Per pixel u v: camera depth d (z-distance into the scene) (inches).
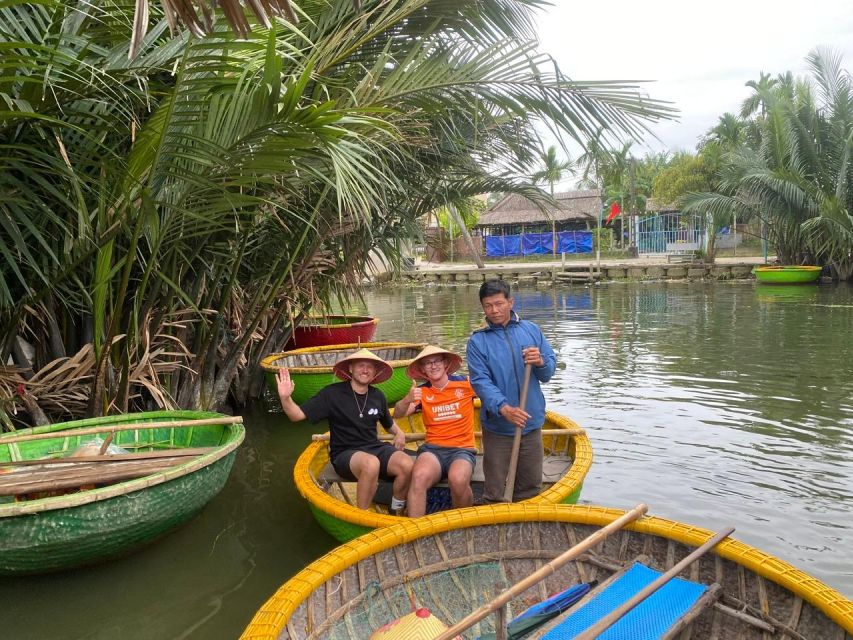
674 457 200.4
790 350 372.2
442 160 271.9
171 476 131.1
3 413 169.5
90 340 205.0
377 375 160.2
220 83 138.9
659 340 429.7
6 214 144.5
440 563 116.0
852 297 657.0
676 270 988.6
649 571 106.8
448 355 157.2
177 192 163.6
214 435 174.7
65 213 168.9
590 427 234.1
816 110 832.3
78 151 152.9
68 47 138.3
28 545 118.4
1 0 110.6
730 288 824.3
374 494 162.1
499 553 119.6
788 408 250.1
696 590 99.5
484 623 110.7
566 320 564.1
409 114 201.8
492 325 149.7
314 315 364.2
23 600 128.2
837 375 303.1
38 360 197.9
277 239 255.1
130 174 150.4
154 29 142.8
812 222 767.1
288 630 89.8
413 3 189.2
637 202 1505.9
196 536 156.9
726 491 173.3
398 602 109.7
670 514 160.2
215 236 221.3
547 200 312.0
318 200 229.1
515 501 151.0
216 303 257.9
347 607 102.0
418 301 829.2
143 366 199.0
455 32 224.7
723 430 225.9
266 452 223.0
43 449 165.5
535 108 197.2
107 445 153.2
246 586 134.5
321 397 156.1
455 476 144.1
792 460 194.9
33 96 137.9
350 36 191.2
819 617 88.2
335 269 297.7
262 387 295.0
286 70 189.0
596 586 110.3
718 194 916.0
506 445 147.8
